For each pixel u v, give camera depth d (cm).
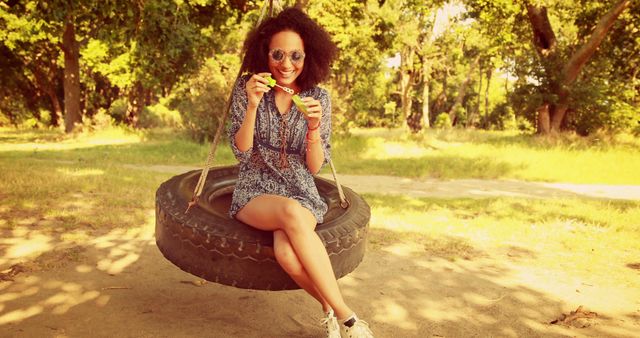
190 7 1340
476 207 779
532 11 2089
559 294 404
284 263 253
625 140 2006
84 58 2731
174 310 334
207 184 342
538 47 2166
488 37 2164
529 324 342
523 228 625
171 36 965
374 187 1052
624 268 478
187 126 1891
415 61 3872
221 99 1817
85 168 1014
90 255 441
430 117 6041
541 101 2014
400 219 658
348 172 1280
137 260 436
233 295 369
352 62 2294
